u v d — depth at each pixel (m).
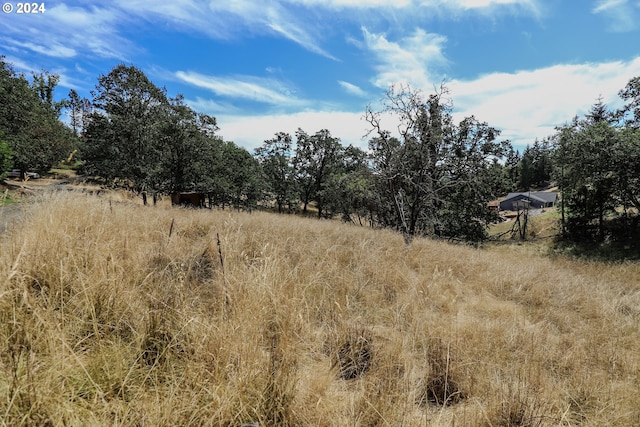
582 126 23.69
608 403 2.58
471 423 2.07
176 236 4.83
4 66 27.56
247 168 38.47
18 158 25.59
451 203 24.44
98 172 17.69
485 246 26.12
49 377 1.53
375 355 2.79
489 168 19.72
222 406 1.66
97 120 17.06
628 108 22.75
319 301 3.71
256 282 2.83
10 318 1.90
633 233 22.39
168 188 20.48
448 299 4.95
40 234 2.88
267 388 1.92
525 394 2.32
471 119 17.89
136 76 17.39
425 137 11.55
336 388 2.31
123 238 3.77
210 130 22.36
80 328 2.06
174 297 2.70
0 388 1.46
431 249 8.95
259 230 6.05
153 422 1.53
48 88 54.91
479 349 3.19
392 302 4.41
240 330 2.26
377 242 8.11
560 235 27.38
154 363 1.94
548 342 3.72
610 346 3.84
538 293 6.14
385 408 2.01
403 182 12.40
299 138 45.25
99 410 1.53
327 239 6.91
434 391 2.56
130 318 2.32
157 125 18.59
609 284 8.37
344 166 45.41
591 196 23.77
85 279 2.43
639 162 19.53
